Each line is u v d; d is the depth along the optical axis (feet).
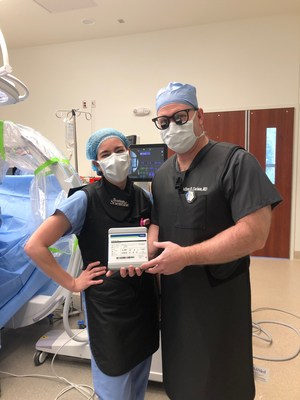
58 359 7.01
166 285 3.92
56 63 16.39
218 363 3.62
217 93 14.47
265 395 5.89
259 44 13.82
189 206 3.58
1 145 5.30
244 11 13.19
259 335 7.89
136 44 15.23
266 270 12.81
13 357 7.13
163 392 5.94
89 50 15.88
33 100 16.90
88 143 4.17
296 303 9.70
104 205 3.93
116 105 15.76
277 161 14.12
